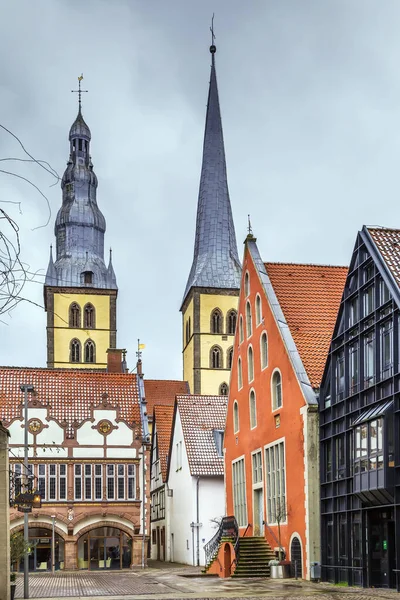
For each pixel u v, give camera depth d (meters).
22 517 54.53
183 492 60.31
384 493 29.00
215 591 31.66
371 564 31.09
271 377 41.91
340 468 34.19
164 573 48.41
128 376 60.81
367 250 32.81
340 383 34.78
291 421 38.50
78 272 120.38
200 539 56.66
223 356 115.06
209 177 122.62
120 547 56.12
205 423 61.25
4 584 25.81
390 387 29.70
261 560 40.28
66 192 125.81
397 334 29.31
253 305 46.31
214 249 119.69
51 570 53.97
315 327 41.34
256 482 44.62
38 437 56.56
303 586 32.66
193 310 116.12
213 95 125.62
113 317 119.50
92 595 31.89
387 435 28.88
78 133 128.12
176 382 102.25
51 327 117.31
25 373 59.44
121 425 57.62
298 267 45.69
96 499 56.06
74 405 57.94
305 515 36.09
